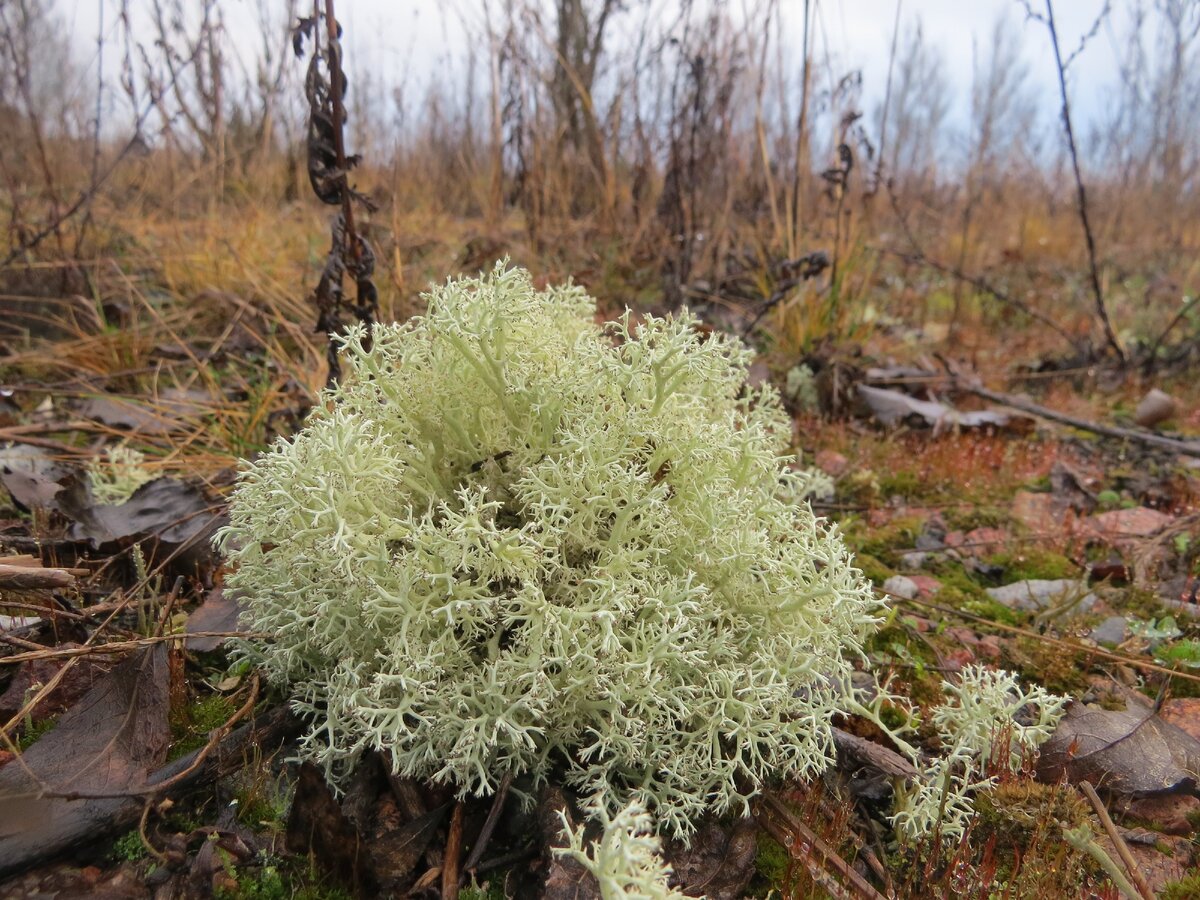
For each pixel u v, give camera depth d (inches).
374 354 79.6
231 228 222.2
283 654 73.5
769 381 178.5
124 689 69.9
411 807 67.4
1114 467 158.6
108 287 194.1
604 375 76.0
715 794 68.8
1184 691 92.4
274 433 128.6
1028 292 303.3
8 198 245.3
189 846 63.4
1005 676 89.6
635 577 73.5
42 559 90.3
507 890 63.5
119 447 118.3
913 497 142.7
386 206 258.8
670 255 214.1
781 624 75.9
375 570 67.7
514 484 78.5
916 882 67.6
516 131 237.9
